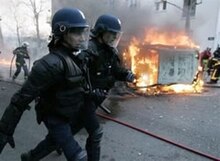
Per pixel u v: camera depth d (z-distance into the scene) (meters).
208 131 4.72
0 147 2.03
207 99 7.35
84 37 2.15
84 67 2.29
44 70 1.99
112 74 2.97
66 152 2.25
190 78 8.19
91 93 2.50
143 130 4.54
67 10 2.08
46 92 2.16
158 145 4.02
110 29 2.72
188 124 5.07
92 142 2.72
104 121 5.05
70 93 2.16
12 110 2.00
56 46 2.14
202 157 3.69
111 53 2.84
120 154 3.63
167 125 4.96
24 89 2.00
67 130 2.27
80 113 2.64
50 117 2.25
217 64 10.27
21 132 4.18
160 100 6.98
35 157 2.81
